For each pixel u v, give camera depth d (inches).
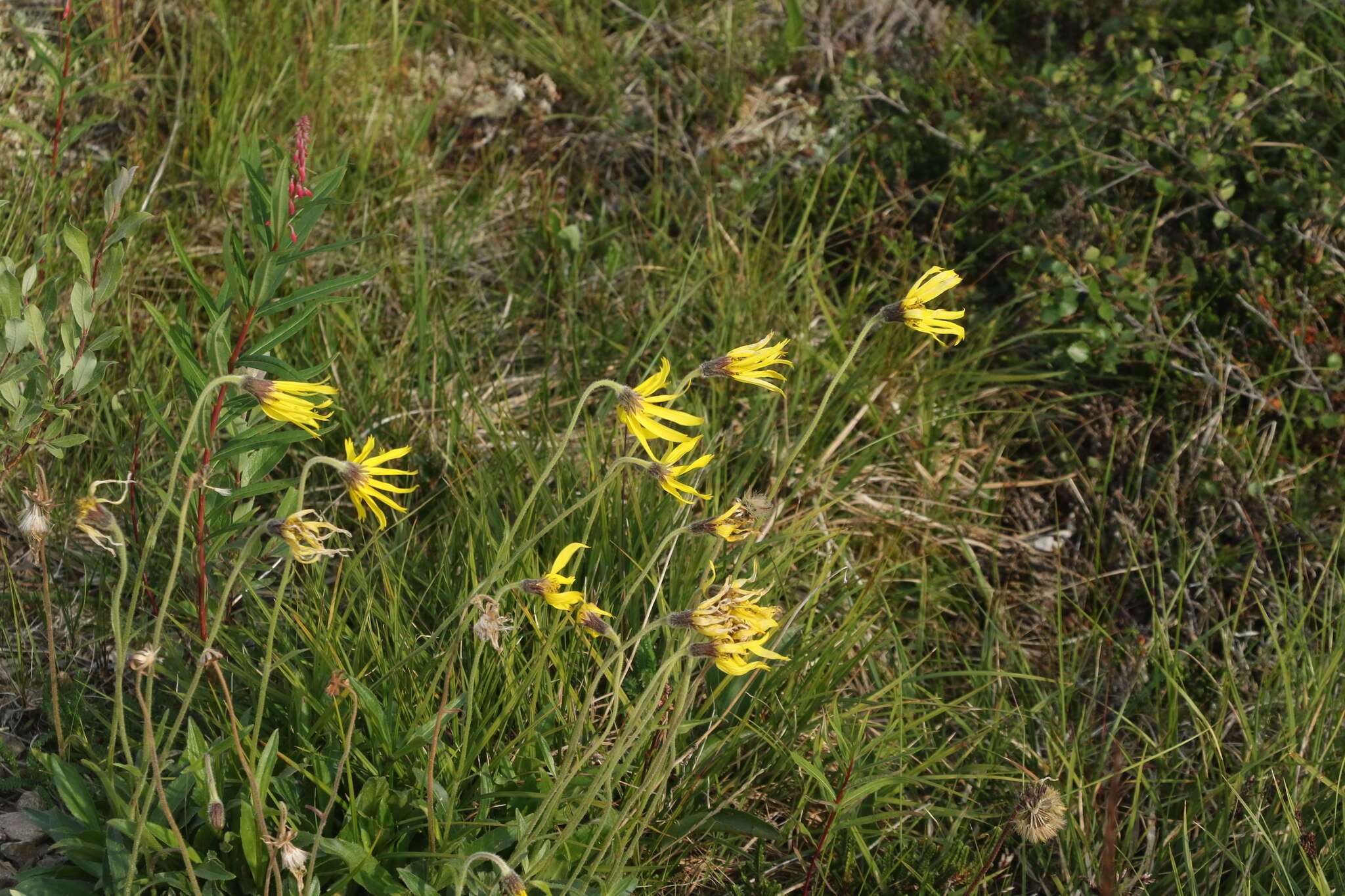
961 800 104.3
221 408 83.0
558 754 91.6
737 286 140.3
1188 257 141.6
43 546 76.5
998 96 161.0
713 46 176.4
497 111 166.7
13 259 117.6
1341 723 101.4
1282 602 117.8
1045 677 121.0
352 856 77.1
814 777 88.2
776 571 104.7
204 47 153.2
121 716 67.8
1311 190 138.7
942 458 138.9
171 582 64.6
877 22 176.6
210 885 74.6
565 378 135.8
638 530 104.5
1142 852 100.9
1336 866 89.6
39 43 125.3
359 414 123.5
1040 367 145.9
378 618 96.3
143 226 131.8
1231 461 131.1
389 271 142.3
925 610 118.9
